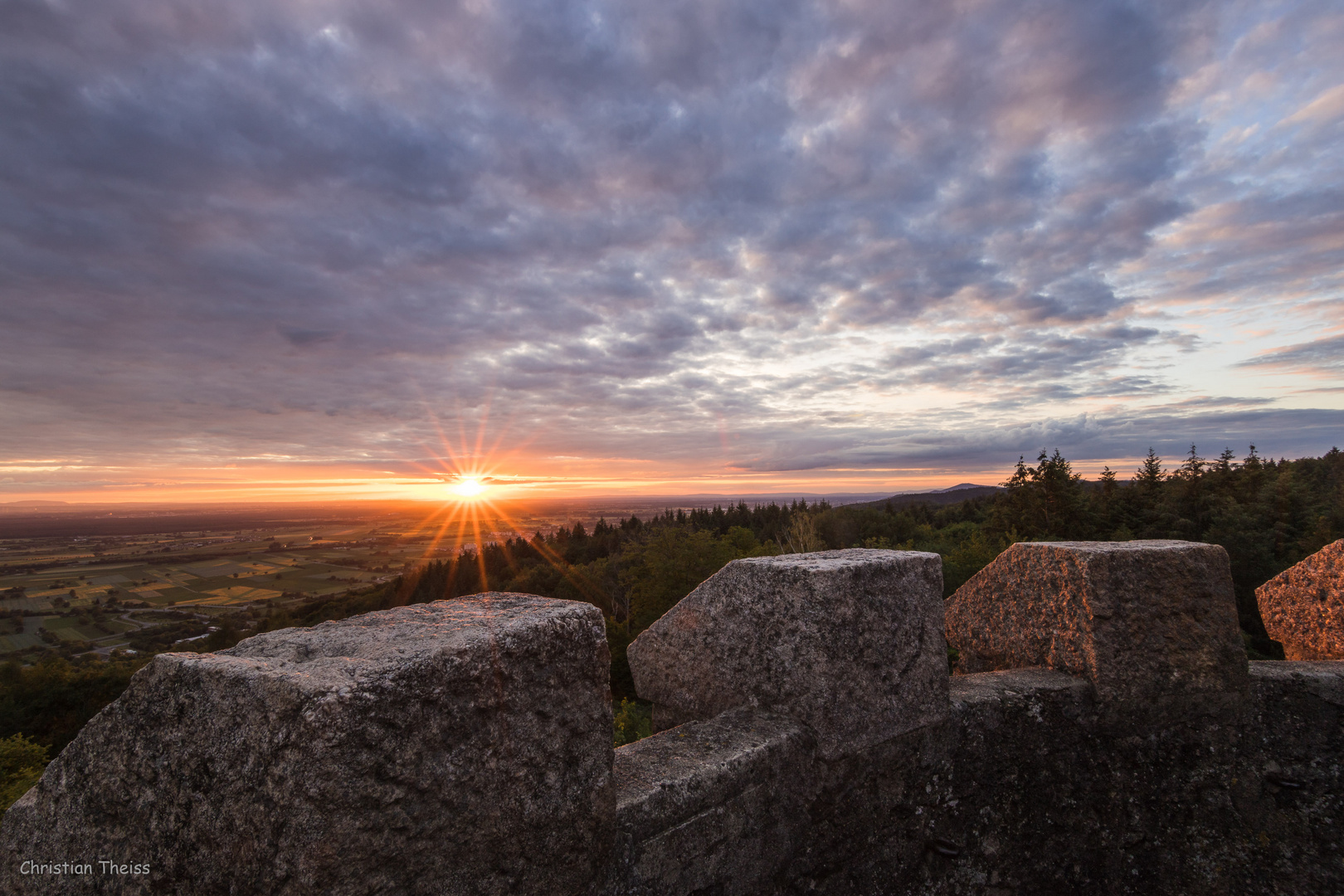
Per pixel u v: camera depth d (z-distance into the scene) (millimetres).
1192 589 2260
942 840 1852
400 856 932
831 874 1680
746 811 1521
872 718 1748
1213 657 2221
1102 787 2102
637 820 1325
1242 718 2248
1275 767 2230
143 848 1020
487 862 1041
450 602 1378
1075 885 2020
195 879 948
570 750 1187
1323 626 2787
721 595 2000
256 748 904
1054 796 2047
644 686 2250
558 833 1146
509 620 1193
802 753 1667
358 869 881
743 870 1504
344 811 870
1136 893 2072
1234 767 2213
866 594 1812
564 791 1165
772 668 1808
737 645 1925
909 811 1817
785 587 1809
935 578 2004
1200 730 2217
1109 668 2131
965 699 2006
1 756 16203
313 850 843
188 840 965
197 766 976
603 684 1280
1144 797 2129
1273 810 2188
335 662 983
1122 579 2184
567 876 1162
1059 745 2078
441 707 1004
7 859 1181
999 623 2580
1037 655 2387
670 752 1553
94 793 1105
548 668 1177
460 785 1011
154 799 1021
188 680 1027
